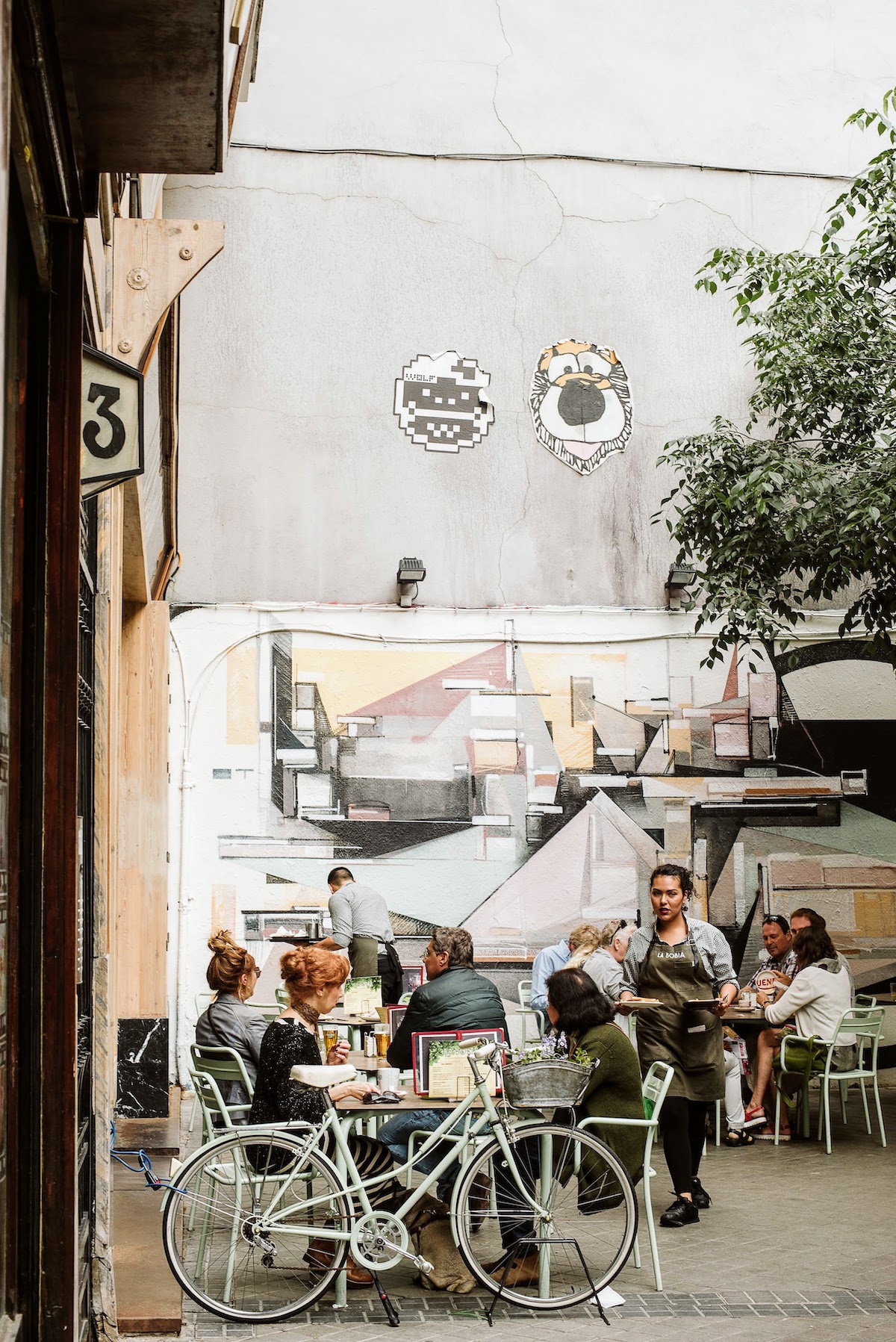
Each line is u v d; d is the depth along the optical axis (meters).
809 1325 5.44
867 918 12.82
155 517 9.26
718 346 13.38
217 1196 6.03
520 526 12.88
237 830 12.03
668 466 13.17
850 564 10.12
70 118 2.98
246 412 12.55
